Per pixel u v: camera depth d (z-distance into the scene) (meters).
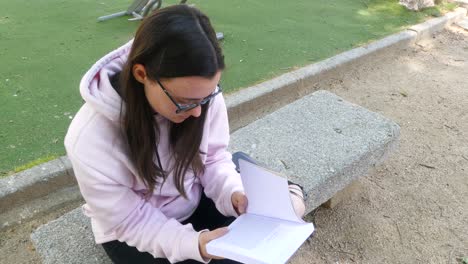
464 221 2.66
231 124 3.36
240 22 4.63
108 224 1.42
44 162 2.64
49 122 3.01
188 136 1.41
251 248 1.34
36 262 2.29
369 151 2.41
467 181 2.98
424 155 3.21
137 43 1.17
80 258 1.75
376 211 2.68
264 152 2.37
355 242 2.47
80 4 4.77
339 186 2.34
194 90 1.17
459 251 2.45
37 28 4.22
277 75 3.76
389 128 2.58
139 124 1.29
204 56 1.13
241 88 3.54
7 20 4.33
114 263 1.66
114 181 1.35
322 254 2.39
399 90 4.00
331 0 5.41
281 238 1.40
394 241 2.49
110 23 4.39
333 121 2.62
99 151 1.30
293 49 4.21
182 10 1.15
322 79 3.97
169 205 1.59
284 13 4.94
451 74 4.31
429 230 2.58
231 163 1.74
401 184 2.91
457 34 5.11
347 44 4.39
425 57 4.60
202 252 1.39
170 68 1.13
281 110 2.72
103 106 1.25
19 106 3.14
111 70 1.34
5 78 3.43
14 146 2.78
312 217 2.61
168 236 1.42
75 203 2.60
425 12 5.27
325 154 2.36
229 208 1.62
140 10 4.53
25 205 2.54
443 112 3.73
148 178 1.40
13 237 2.39
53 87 3.37
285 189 1.43
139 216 1.44
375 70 4.28
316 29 4.64
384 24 4.90
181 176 1.49
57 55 3.79
